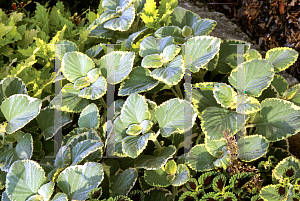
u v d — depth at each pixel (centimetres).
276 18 172
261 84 133
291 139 147
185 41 139
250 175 128
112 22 140
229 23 176
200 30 142
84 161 127
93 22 147
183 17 147
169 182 128
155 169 125
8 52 142
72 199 122
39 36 147
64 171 123
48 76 139
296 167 130
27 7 175
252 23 180
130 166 133
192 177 133
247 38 173
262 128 133
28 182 123
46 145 133
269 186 128
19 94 127
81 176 123
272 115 133
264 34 175
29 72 136
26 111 126
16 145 128
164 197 130
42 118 132
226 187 127
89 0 199
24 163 123
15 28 142
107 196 127
